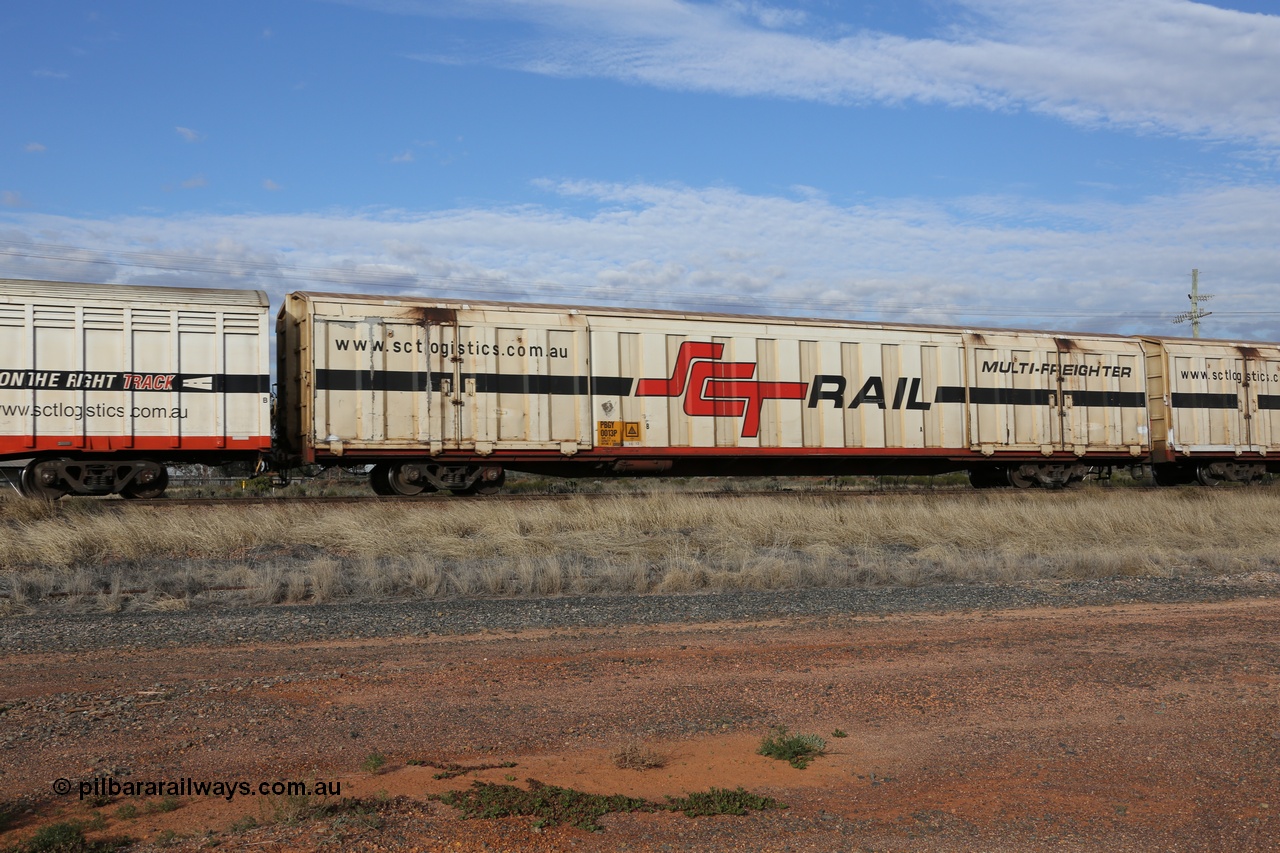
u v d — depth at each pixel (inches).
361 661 303.3
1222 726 240.5
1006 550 620.7
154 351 668.1
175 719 236.2
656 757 211.9
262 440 688.4
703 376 831.7
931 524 692.1
